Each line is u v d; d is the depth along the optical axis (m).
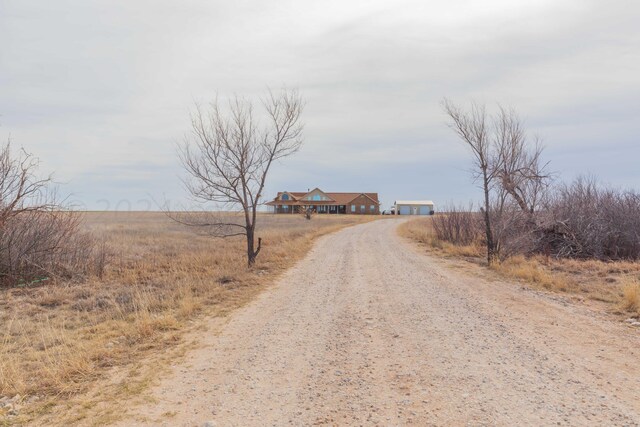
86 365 5.78
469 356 6.28
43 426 4.30
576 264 15.52
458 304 9.70
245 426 4.27
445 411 4.52
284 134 16.45
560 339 7.06
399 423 4.28
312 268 15.84
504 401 4.73
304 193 94.56
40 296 10.61
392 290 11.48
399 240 28.11
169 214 17.20
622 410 4.47
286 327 8.06
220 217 19.05
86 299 10.38
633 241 17.50
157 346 6.92
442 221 26.83
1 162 12.41
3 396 5.01
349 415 4.48
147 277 13.39
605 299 9.98
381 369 5.82
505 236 16.70
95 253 14.46
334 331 7.75
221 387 5.26
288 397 4.96
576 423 4.20
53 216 13.57
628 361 5.99
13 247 12.31
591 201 19.08
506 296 10.52
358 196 91.06
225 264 15.20
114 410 4.64
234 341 7.20
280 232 30.14
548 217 18.88
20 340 7.22
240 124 15.89
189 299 9.89
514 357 6.21
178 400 4.89
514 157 16.80
